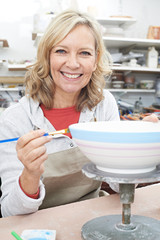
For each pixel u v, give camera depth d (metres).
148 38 3.61
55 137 1.22
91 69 1.18
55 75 1.18
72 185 1.24
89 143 0.60
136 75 4.11
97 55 1.29
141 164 0.59
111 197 0.97
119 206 0.88
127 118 3.12
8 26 3.62
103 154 0.60
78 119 1.32
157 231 0.66
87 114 1.33
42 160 0.76
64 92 1.25
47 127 1.25
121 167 0.61
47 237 0.66
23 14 3.64
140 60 3.76
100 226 0.70
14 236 0.67
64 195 1.23
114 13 4.01
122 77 3.73
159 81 3.87
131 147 0.56
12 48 3.65
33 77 1.25
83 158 1.21
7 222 0.79
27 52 3.69
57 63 1.13
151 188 1.04
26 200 0.80
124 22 3.66
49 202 1.22
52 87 1.25
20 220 0.80
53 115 1.29
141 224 0.70
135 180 0.56
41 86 1.25
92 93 1.32
